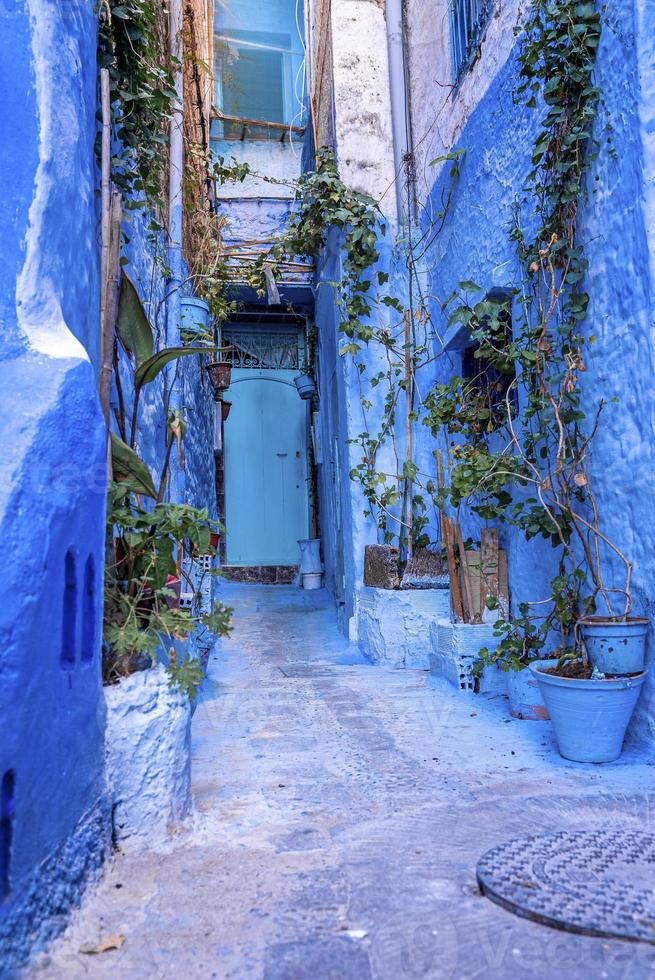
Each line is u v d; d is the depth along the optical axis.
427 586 6.48
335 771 3.59
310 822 2.94
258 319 13.07
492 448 5.83
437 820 2.93
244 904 2.28
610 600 4.00
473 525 6.22
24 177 2.47
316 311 11.21
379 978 1.88
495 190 5.60
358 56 7.80
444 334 6.78
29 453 2.11
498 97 5.53
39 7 2.58
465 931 2.09
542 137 4.41
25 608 1.93
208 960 1.98
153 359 3.29
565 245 4.28
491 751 3.86
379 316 7.44
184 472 6.49
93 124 3.26
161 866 2.55
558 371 4.46
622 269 3.94
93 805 2.46
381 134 7.75
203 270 7.91
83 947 2.03
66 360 2.40
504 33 5.43
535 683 4.45
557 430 4.46
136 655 2.90
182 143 6.41
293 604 10.24
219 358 10.44
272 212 11.11
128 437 4.15
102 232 3.16
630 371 3.87
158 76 4.36
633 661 3.55
